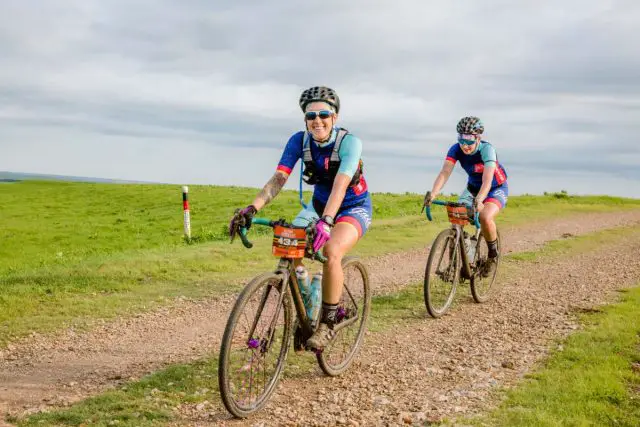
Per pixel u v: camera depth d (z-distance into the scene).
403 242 13.03
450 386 4.60
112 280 8.54
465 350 5.57
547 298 7.81
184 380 4.71
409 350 5.60
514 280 9.12
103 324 6.63
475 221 6.96
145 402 4.22
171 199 31.28
